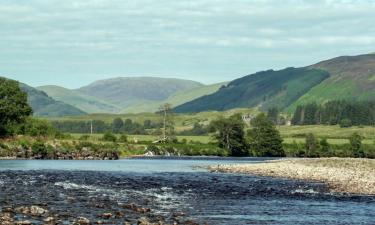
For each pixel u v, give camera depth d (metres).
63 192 50.00
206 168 103.44
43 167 97.50
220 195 51.41
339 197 50.59
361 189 58.16
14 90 162.12
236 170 94.81
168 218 35.62
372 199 49.22
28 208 37.06
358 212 40.59
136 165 116.56
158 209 40.12
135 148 194.62
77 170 88.50
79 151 154.88
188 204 43.75
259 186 61.88
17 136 154.50
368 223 35.59
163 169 99.31
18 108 162.00
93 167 102.81
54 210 37.81
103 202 43.03
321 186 61.94
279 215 38.56
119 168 101.00
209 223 34.28
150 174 81.81
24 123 162.50
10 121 159.50
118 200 44.81
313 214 39.25
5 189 51.28
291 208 42.41
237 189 57.84
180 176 78.31
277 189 58.09
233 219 36.34
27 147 144.12
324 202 46.56
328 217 37.91
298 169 89.25
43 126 166.25
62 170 86.94
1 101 156.62
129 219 34.59
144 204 42.94
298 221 35.97
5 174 72.69
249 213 39.31
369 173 78.38
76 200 43.88
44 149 146.12
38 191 50.22
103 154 160.12
